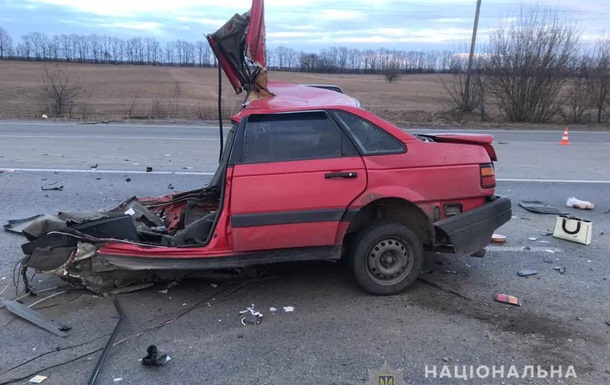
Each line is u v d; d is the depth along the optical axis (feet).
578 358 11.12
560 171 34.06
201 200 17.63
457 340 11.83
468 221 14.26
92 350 11.33
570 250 18.34
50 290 14.33
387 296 14.17
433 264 16.67
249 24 14.42
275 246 13.25
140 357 11.05
